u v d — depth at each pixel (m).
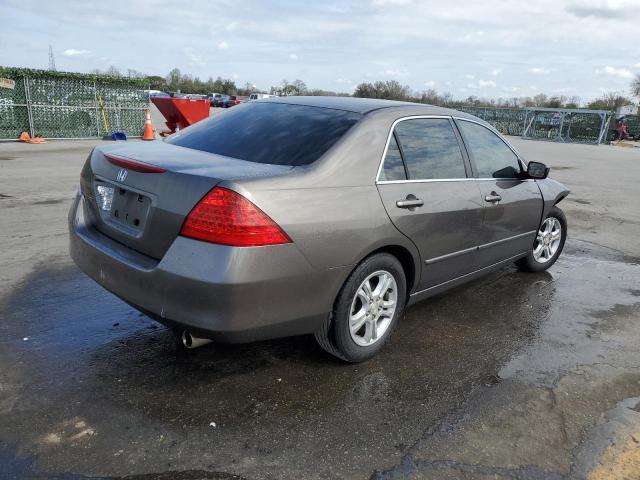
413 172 3.62
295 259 2.82
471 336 4.00
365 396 3.09
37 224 6.36
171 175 2.83
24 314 3.93
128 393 2.99
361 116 3.51
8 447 2.50
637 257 6.43
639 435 2.85
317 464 2.51
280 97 4.29
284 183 2.85
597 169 16.28
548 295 4.98
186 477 2.38
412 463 2.55
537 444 2.73
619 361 3.71
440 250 3.83
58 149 14.07
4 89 15.10
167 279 2.73
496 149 4.64
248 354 3.51
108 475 2.37
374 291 3.42
